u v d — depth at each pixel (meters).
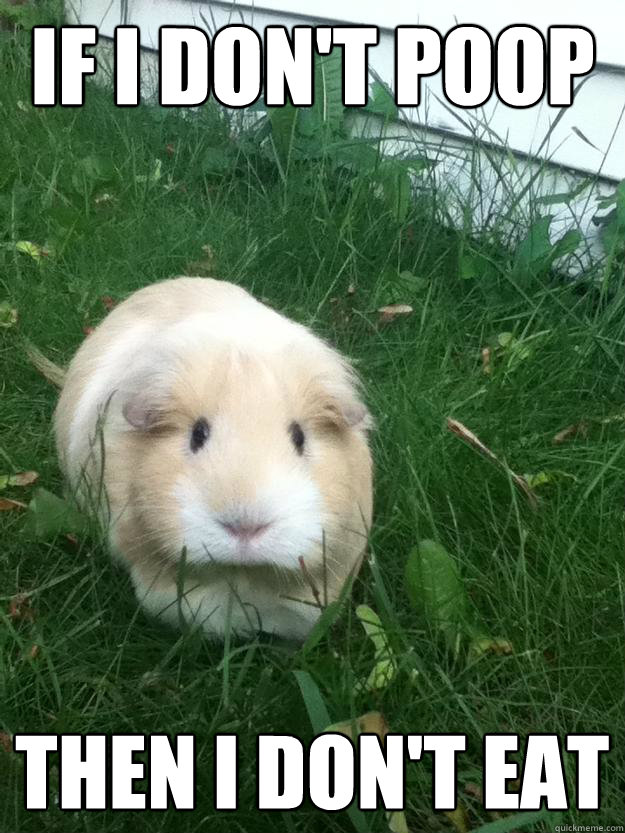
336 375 0.42
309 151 0.88
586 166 0.77
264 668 0.41
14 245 0.75
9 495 0.53
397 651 0.42
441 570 0.43
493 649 0.43
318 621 0.40
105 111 1.02
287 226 0.79
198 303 0.49
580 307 0.70
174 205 0.86
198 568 0.41
